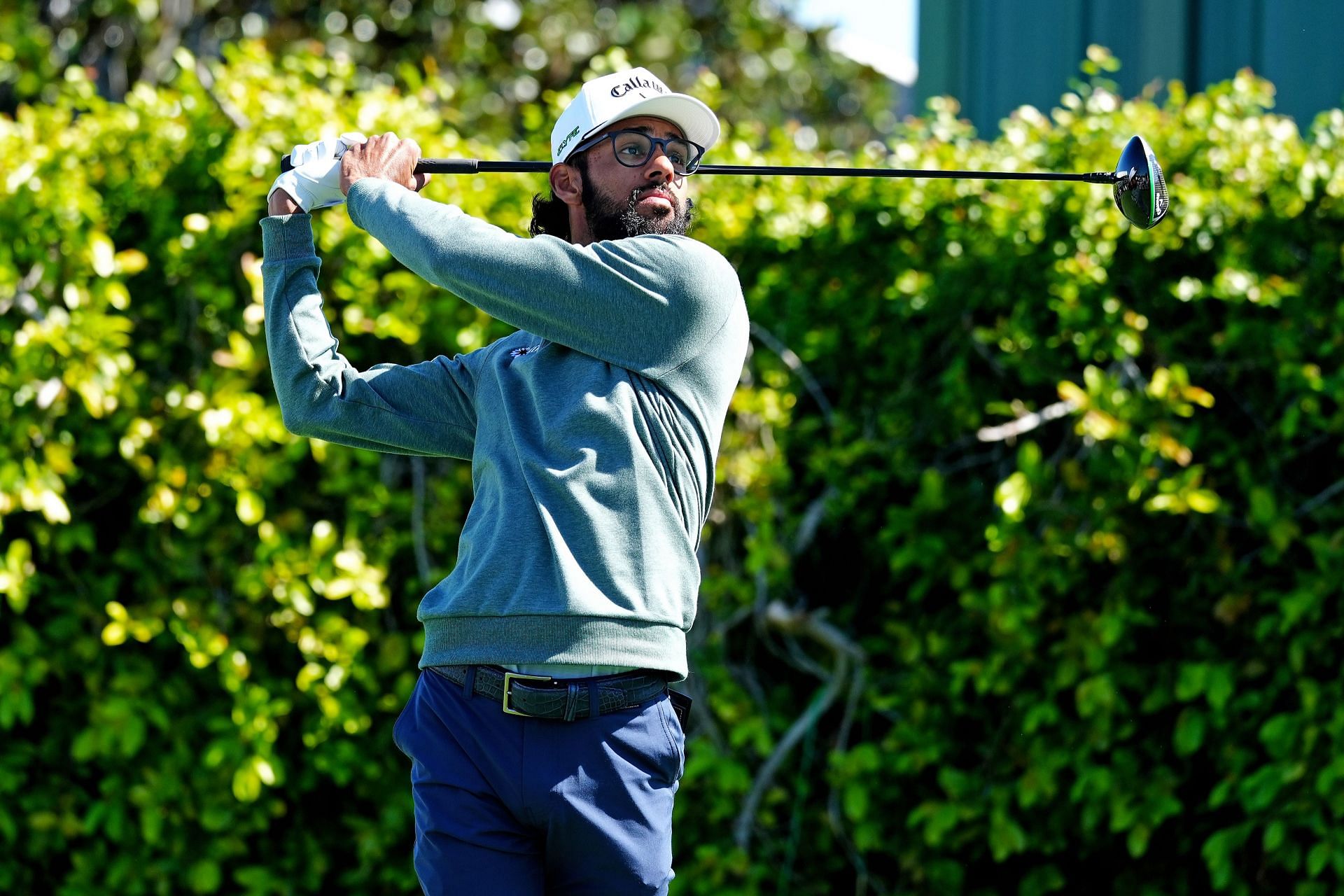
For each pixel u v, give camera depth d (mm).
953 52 24125
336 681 15812
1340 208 15148
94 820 16172
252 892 16422
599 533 8219
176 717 16375
